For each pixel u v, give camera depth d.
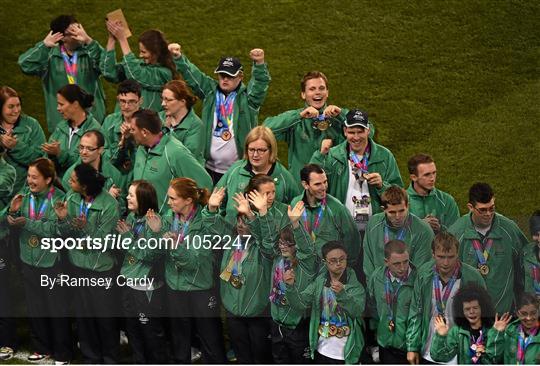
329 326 18.91
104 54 23.11
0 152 21.31
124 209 20.83
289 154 21.50
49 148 21.17
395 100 26.59
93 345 19.72
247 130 22.20
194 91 22.59
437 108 26.39
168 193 19.17
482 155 25.11
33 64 23.39
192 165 20.12
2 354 19.86
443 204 20.08
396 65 27.45
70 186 20.14
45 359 19.84
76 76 23.39
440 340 18.62
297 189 20.12
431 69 27.36
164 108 21.30
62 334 19.62
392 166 20.41
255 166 19.73
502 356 18.75
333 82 27.03
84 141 20.36
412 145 25.47
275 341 19.23
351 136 20.05
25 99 26.41
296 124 21.16
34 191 19.69
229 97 22.12
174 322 19.42
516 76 27.19
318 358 19.05
